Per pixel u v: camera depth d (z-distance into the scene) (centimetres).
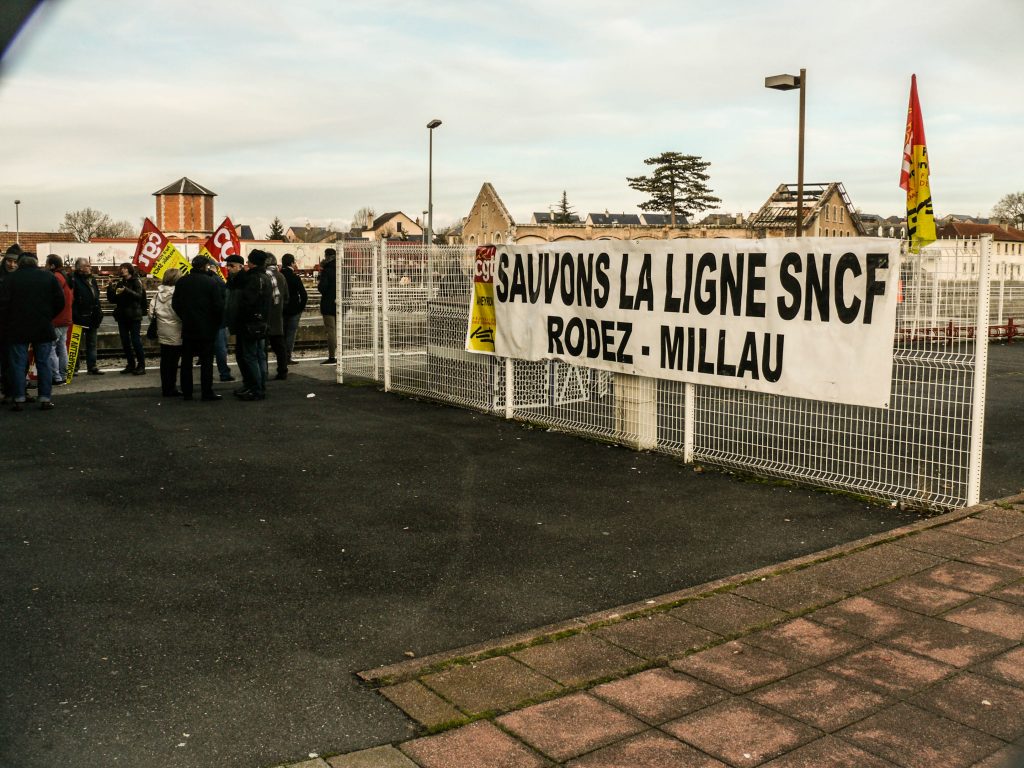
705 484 705
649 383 825
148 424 970
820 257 649
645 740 316
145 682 368
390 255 1212
